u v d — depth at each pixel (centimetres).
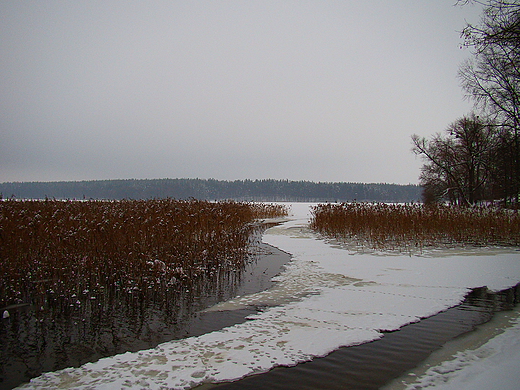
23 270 848
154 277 868
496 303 701
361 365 454
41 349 521
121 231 1005
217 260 1107
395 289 807
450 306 686
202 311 686
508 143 2147
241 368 447
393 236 1553
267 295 787
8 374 446
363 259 1165
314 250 1356
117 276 868
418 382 407
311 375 429
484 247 1388
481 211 1609
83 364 472
